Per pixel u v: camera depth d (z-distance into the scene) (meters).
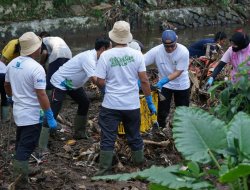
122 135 6.93
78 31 17.92
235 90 5.95
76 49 15.88
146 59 7.19
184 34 18.95
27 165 5.62
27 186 5.70
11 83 5.54
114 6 18.92
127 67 5.90
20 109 5.48
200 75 9.51
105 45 6.60
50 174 6.14
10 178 5.91
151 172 3.95
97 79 5.94
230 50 6.86
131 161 6.53
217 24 20.98
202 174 4.00
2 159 6.54
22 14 17.38
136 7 19.20
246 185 3.83
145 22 19.31
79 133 7.39
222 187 4.19
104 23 18.41
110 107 5.95
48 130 6.73
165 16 19.83
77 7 18.36
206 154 4.05
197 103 9.05
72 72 6.85
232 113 5.83
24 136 5.52
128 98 5.96
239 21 21.44
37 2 17.66
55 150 6.97
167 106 7.33
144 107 7.06
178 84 7.16
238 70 5.98
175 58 6.98
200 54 10.10
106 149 6.00
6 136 7.37
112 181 5.98
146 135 7.18
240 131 4.15
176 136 4.19
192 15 20.45
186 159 4.04
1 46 16.11
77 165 6.48
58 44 8.40
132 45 7.54
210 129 4.23
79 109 7.29
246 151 3.95
